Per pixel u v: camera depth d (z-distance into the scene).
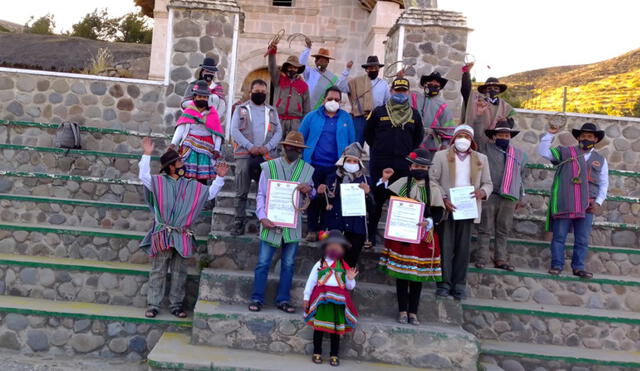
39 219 8.36
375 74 8.42
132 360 6.83
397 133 7.16
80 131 9.54
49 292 7.31
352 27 15.11
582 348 7.25
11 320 6.84
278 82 8.63
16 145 9.12
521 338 7.30
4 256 7.60
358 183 6.61
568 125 10.32
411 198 6.53
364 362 6.34
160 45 14.31
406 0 10.69
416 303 6.58
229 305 6.72
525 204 9.34
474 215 6.74
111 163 9.22
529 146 10.33
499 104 8.28
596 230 8.79
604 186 7.77
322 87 8.76
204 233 8.13
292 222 6.52
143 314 6.95
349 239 6.63
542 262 8.22
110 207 8.41
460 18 10.36
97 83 9.98
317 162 7.32
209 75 8.25
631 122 10.23
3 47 17.58
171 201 6.82
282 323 6.37
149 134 9.64
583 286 7.72
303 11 14.95
